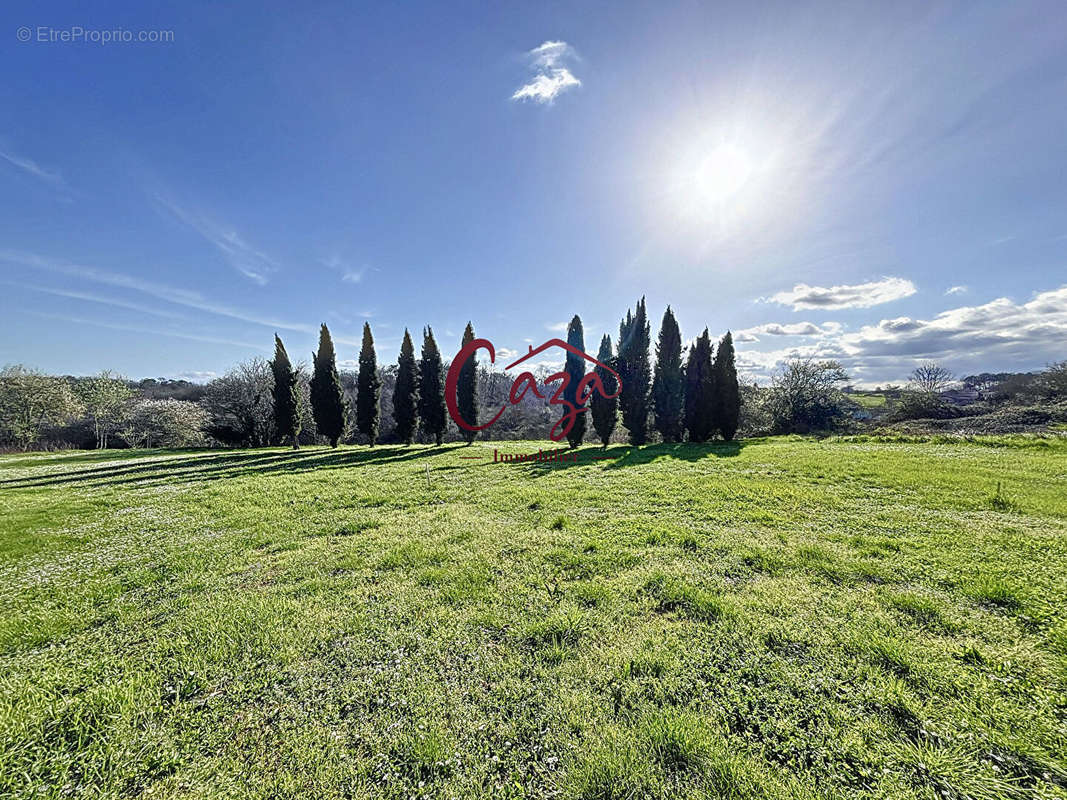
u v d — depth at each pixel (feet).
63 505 34.65
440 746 8.52
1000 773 7.54
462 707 9.67
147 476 52.65
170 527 26.91
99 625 14.34
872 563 16.78
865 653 10.94
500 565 18.17
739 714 9.16
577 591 15.28
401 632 12.95
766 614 13.12
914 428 82.64
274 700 10.14
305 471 51.90
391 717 9.46
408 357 84.99
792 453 49.08
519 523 24.67
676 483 34.35
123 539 24.67
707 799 7.29
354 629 13.20
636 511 26.40
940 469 35.47
